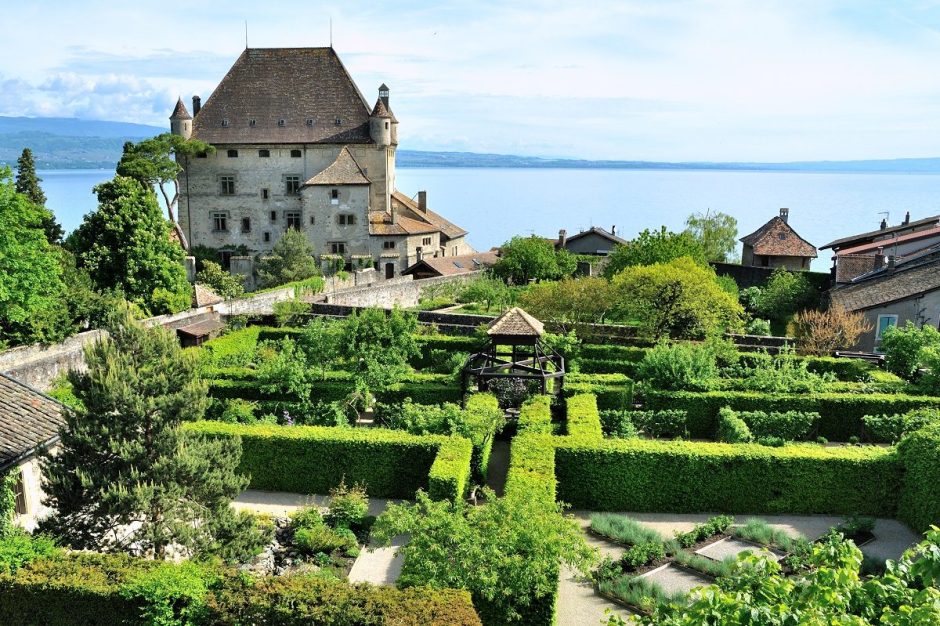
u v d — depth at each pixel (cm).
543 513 1722
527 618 1667
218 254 8262
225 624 1483
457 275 7100
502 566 1608
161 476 1808
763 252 7400
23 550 1645
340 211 7844
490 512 1697
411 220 8394
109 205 4628
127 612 1523
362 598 1463
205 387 1966
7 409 2166
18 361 3447
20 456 2034
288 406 3061
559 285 4591
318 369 3303
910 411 2864
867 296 4450
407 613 1412
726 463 2427
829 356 3959
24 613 1546
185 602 1514
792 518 2408
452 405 2792
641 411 3091
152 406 1827
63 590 1529
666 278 4078
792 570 1980
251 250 8331
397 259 7894
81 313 4091
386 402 3231
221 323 4628
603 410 3117
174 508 1811
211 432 2592
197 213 8312
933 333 3512
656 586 1897
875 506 2406
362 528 2280
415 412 2753
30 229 3675
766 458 2414
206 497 1884
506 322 3145
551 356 3450
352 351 3338
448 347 4184
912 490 2305
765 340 4291
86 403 1833
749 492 2438
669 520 2408
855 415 3044
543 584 1590
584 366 3809
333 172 7831
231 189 8250
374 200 8250
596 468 2466
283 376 3072
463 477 2334
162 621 1478
